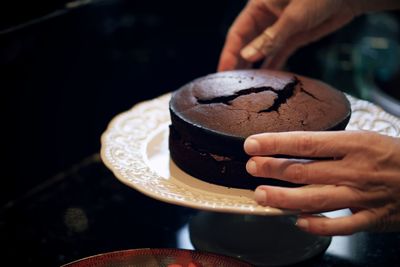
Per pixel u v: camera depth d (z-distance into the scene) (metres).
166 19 1.09
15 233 0.62
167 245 0.60
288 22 0.68
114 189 0.71
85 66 0.84
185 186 0.54
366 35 1.17
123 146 0.61
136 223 0.64
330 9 0.70
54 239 0.61
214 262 0.51
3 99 0.67
